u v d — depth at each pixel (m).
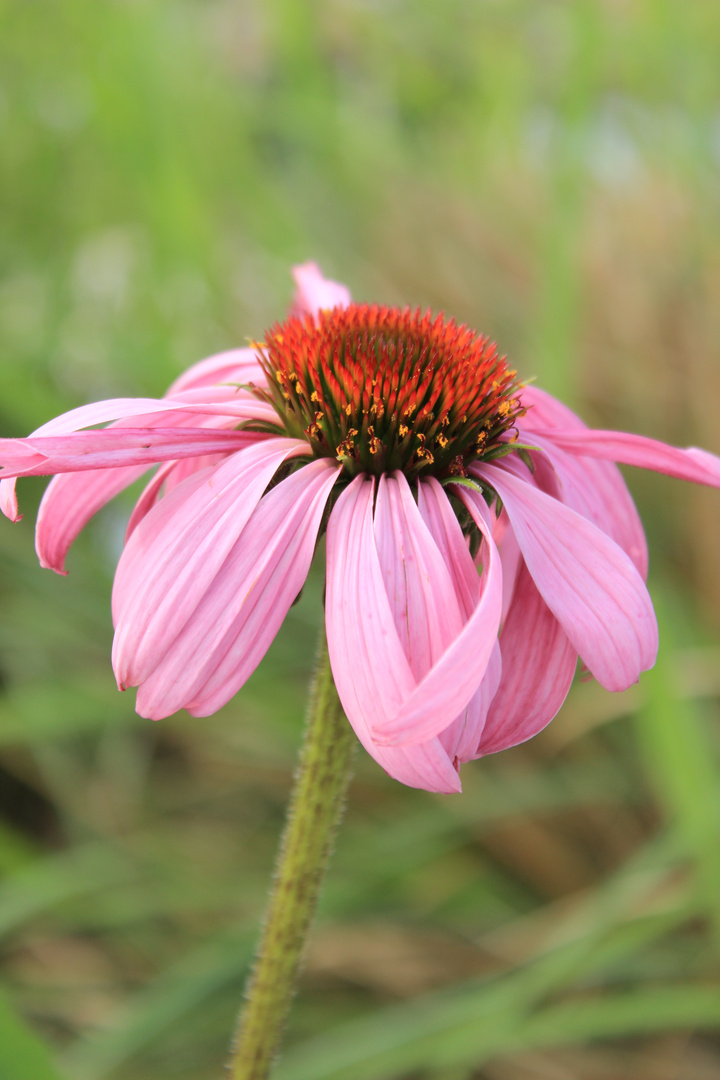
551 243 0.49
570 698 0.48
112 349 0.59
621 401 0.56
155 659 0.29
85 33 0.64
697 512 0.51
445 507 0.30
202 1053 0.44
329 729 0.30
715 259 0.56
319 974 0.46
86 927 0.48
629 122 0.63
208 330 0.64
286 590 0.29
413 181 0.71
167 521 0.29
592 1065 0.43
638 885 0.40
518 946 0.45
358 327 0.31
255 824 0.51
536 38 0.77
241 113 0.70
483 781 0.47
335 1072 0.38
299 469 0.30
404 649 0.29
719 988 0.40
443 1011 0.39
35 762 0.55
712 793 0.39
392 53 0.81
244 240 0.66
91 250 0.72
